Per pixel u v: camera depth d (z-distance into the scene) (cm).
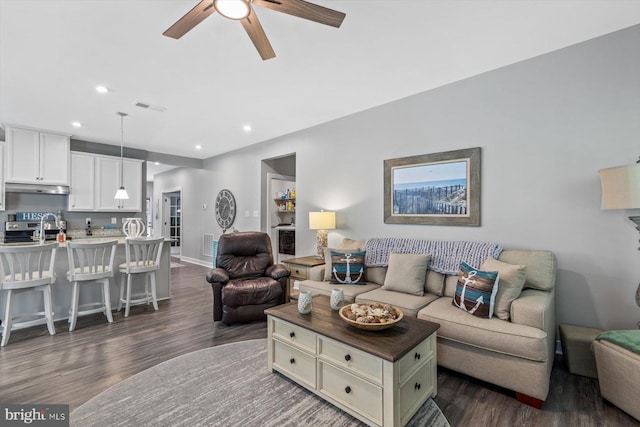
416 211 340
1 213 448
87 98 337
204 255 704
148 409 186
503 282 221
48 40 227
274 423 175
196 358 251
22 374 224
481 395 202
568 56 251
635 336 183
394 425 160
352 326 196
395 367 161
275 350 227
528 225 271
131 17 203
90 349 266
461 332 212
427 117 332
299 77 296
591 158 242
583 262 246
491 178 291
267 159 544
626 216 230
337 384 186
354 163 401
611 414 182
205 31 219
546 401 195
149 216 1051
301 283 338
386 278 298
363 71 286
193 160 691
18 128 438
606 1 196
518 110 275
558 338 256
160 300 417
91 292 364
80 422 174
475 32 228
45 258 333
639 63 224
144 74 284
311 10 165
